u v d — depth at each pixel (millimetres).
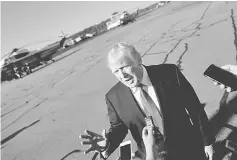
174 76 1097
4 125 4980
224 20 7551
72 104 4652
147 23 18672
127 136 2438
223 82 1317
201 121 1263
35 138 3473
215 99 2654
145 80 1045
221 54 4227
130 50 954
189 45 5926
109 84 5199
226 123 2107
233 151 1676
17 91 9734
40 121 4281
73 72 9031
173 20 13414
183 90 1127
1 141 3936
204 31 7023
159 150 1065
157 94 1040
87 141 1055
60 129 3469
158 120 1104
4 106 7336
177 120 1125
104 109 3674
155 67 1113
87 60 10992
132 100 1083
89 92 5133
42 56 17281
